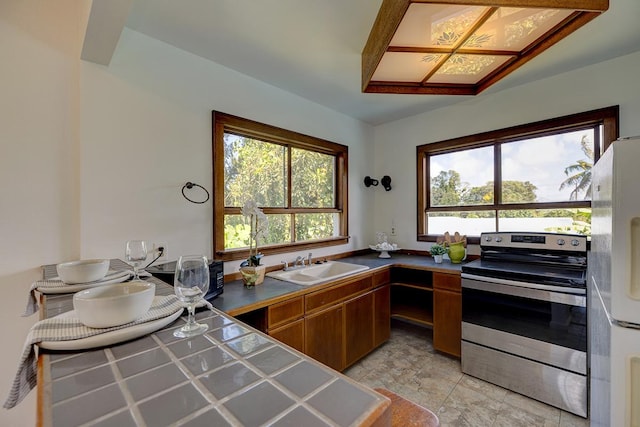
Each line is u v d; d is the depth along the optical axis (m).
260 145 2.53
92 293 0.80
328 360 2.14
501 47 1.69
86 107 1.64
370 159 3.67
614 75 2.16
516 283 2.01
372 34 1.83
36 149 1.57
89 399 0.46
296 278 2.47
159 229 1.88
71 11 1.67
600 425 1.21
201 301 0.94
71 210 1.65
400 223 3.50
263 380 0.52
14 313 1.52
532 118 2.54
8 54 1.52
